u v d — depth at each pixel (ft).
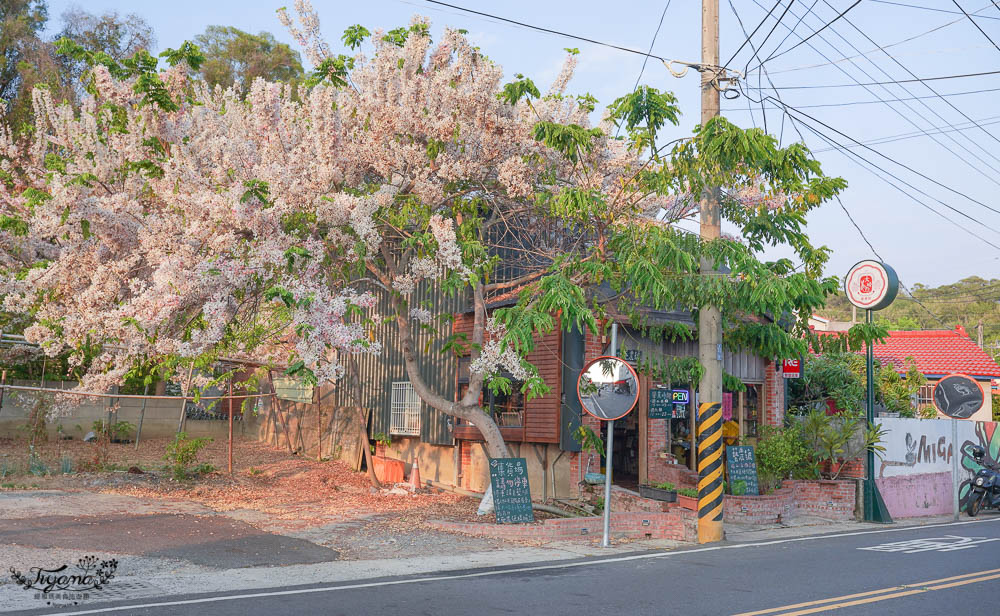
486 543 36.52
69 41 37.35
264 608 22.26
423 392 46.80
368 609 22.39
